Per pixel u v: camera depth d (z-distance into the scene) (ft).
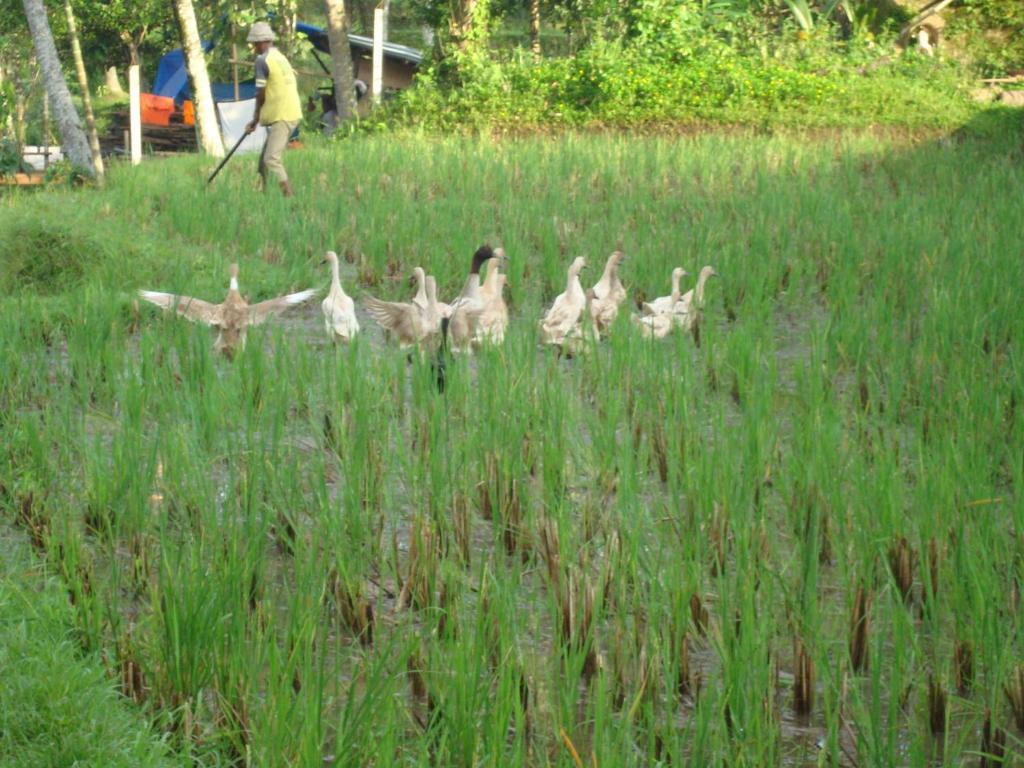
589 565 27.43
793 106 107.96
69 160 95.61
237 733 21.39
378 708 21.08
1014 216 66.33
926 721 23.09
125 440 31.81
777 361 47.34
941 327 45.01
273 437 35.01
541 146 98.63
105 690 22.17
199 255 61.05
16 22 138.00
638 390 40.81
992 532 27.73
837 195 75.41
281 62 77.25
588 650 24.72
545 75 115.14
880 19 134.62
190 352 44.47
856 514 29.19
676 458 33.65
